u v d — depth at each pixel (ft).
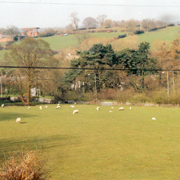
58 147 51.80
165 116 108.37
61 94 227.81
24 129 75.77
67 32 455.63
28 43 193.57
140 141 57.11
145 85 220.23
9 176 27.30
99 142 56.34
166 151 48.06
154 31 368.89
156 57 250.16
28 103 191.52
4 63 214.69
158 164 40.16
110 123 87.15
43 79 201.16
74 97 215.51
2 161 40.11
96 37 386.11
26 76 193.36
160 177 34.42
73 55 343.05
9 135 65.87
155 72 241.76
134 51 244.01
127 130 72.23
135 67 235.61
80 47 359.46
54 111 136.46
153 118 97.35
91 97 206.08
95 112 128.47
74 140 58.80
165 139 59.16
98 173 36.14
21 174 27.66
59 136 63.87
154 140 58.13
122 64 233.76
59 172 36.50
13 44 199.11
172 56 259.39
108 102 206.49
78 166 39.24
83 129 74.59
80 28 456.45
